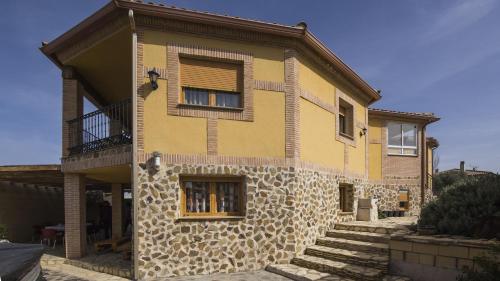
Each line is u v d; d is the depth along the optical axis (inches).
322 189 419.8
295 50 376.5
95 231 599.2
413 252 291.6
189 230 328.2
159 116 327.0
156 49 329.4
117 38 347.3
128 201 700.0
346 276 303.1
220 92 356.5
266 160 356.2
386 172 647.8
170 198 325.1
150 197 319.3
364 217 495.5
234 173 344.8
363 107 572.4
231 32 350.6
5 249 173.5
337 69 457.1
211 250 332.2
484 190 303.7
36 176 498.0
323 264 323.0
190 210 339.6
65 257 421.1
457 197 319.3
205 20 333.1
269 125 359.9
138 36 324.2
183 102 342.3
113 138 358.0
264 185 353.1
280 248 351.9
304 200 379.6
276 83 365.4
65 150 410.3
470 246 254.8
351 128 522.0
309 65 407.5
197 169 334.6
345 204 503.8
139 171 318.3
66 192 412.5
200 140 338.3
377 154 642.8
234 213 352.2
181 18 328.2
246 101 354.3
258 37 359.3
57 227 537.3
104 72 431.5
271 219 351.9
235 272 335.9
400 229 362.0
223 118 346.6
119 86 482.9
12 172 458.9
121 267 342.3
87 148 388.5
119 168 369.1
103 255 417.7
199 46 341.7
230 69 357.1
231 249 337.7
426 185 702.5
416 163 683.4
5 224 546.6
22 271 131.6
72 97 416.5
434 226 311.7
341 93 485.7
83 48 372.8
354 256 323.9
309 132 399.5
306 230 379.6
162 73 329.7
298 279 308.7
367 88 533.3
